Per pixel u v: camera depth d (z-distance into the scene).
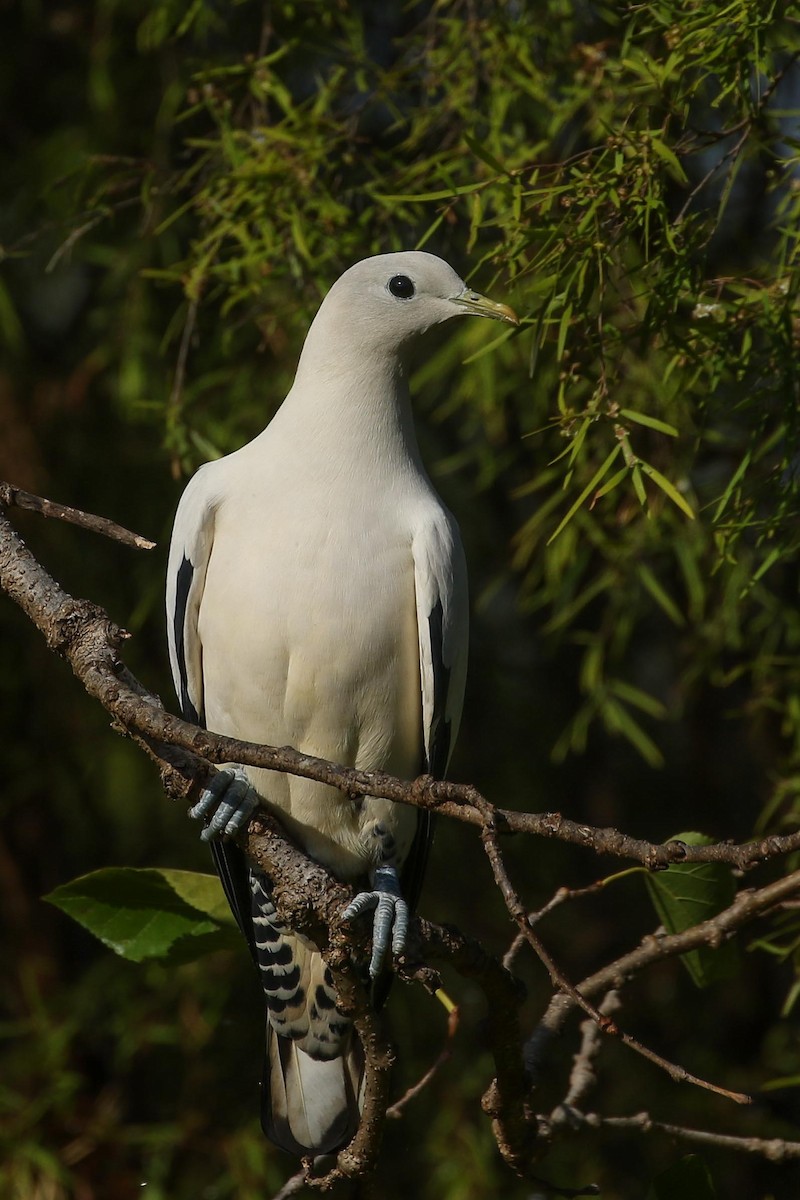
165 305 10.10
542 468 8.93
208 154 8.38
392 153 8.12
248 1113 10.20
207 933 6.00
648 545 8.34
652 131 6.11
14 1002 10.89
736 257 8.91
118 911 5.98
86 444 10.95
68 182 10.39
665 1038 11.24
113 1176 9.91
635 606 9.05
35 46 11.35
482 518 11.43
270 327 8.09
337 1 8.39
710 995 11.27
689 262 6.17
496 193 7.33
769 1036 10.78
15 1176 9.46
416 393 10.42
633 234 7.05
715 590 9.09
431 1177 10.02
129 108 10.59
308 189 7.75
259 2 9.59
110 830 11.44
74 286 11.57
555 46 7.87
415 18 9.84
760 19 5.91
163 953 6.02
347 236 7.90
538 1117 5.59
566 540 8.30
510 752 11.62
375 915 5.78
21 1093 9.98
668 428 5.75
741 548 8.16
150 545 5.09
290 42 8.16
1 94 11.32
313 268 7.97
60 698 11.02
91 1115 10.06
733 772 11.62
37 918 11.11
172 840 11.04
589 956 11.26
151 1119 10.52
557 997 5.81
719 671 8.70
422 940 4.77
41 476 10.79
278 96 8.01
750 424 6.78
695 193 6.17
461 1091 10.05
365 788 4.32
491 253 6.26
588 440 7.89
